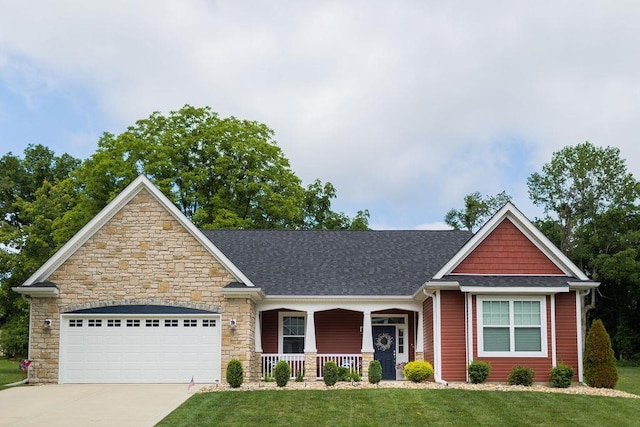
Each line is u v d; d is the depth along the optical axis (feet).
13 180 202.90
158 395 73.20
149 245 88.12
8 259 141.18
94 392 76.48
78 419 60.54
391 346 100.32
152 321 87.40
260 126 156.46
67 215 140.46
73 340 87.15
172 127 151.94
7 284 142.00
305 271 99.71
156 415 62.03
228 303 87.20
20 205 164.96
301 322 100.94
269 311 100.48
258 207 152.87
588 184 204.13
